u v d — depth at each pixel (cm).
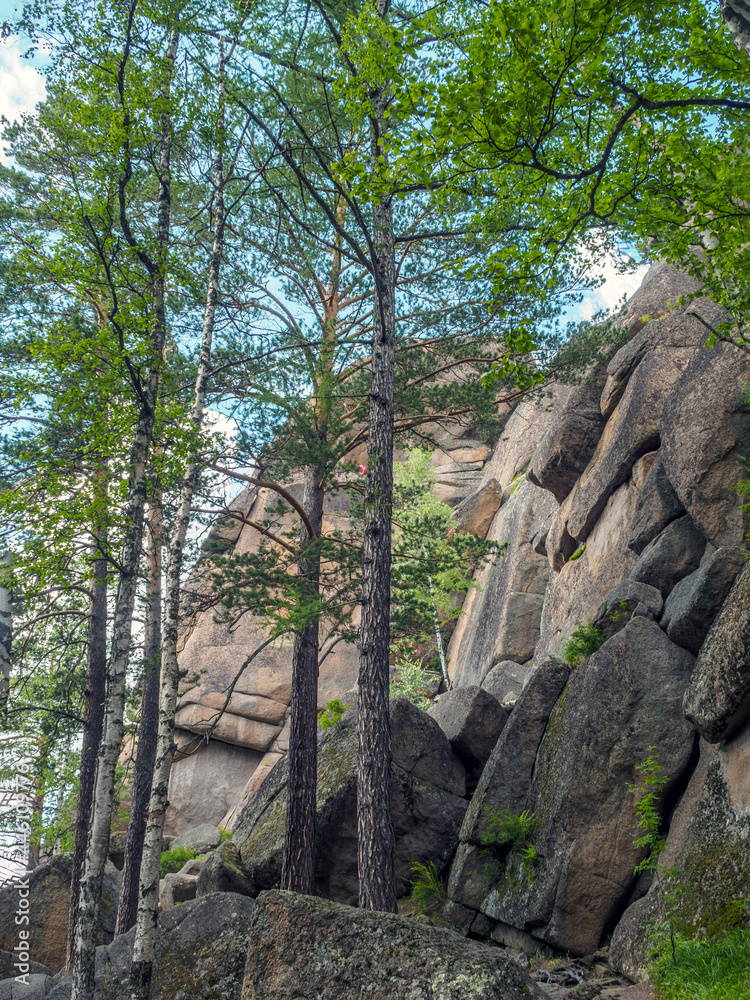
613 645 1097
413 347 1393
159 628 1662
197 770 2834
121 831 2164
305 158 1332
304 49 1198
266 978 549
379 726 1025
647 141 764
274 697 2909
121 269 1056
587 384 1903
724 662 866
